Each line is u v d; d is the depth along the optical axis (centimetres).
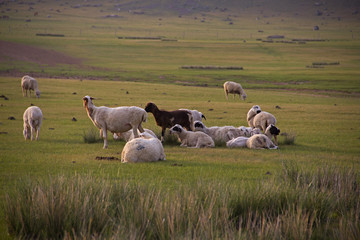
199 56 9694
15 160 1160
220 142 1578
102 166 1077
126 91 3972
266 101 3638
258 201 705
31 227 599
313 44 13125
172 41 13350
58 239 587
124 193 707
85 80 5144
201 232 562
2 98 3178
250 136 1628
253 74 6300
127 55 9494
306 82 5450
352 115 2692
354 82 5322
